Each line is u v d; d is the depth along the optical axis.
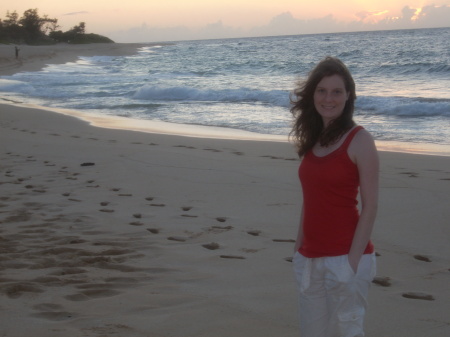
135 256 4.95
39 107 21.75
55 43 130.88
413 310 3.74
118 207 6.80
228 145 11.84
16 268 4.64
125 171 8.97
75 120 17.36
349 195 2.51
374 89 23.36
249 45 118.25
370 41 92.00
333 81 2.54
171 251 5.09
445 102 16.47
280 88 25.92
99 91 28.05
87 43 136.38
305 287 2.57
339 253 2.49
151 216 6.38
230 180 8.15
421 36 103.50
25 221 6.19
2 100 25.50
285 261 4.77
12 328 3.44
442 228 5.75
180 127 15.65
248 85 28.53
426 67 30.66
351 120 2.59
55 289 4.15
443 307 3.78
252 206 6.75
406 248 5.16
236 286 4.20
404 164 9.43
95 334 3.34
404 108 16.39
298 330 3.41
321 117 2.65
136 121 17.17
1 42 107.00
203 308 3.76
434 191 7.27
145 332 3.38
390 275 4.48
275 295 3.99
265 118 16.83
